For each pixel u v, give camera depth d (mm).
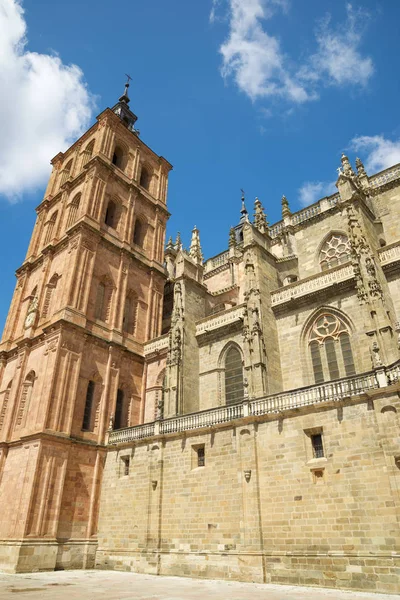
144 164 56875
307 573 20703
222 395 35844
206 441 27938
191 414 29609
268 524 22859
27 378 39094
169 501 28188
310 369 30844
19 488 31672
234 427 26625
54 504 31328
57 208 50938
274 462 23938
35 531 29641
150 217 53531
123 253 46281
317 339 31172
